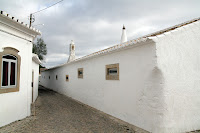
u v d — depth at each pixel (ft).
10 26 15.56
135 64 15.66
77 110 23.16
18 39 17.21
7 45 15.47
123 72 17.62
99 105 23.21
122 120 17.58
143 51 14.52
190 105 14.37
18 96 16.96
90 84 26.61
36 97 35.83
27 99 18.71
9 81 15.83
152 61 13.24
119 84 18.35
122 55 17.90
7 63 15.66
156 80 13.23
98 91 23.63
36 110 22.67
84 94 29.12
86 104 28.02
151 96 13.55
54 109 23.73
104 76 21.91
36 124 15.90
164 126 12.57
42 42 70.03
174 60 13.79
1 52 14.55
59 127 15.21
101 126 15.62
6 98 15.11
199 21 15.67
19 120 16.88
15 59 16.80
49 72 64.64
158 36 12.98
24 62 18.22
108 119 18.15
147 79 14.02
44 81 76.43
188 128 14.05
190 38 14.97
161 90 12.83
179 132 13.43
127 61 16.97
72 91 36.17
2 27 14.76
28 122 16.40
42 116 19.25
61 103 29.27
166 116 12.75
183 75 14.20
